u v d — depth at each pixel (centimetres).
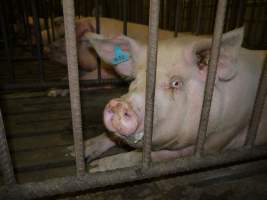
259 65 212
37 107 294
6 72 440
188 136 180
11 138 223
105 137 213
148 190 154
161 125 166
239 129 206
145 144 115
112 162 189
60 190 107
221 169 173
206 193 150
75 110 99
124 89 367
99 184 112
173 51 173
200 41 166
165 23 623
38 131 234
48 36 499
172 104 164
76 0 690
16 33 634
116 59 202
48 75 430
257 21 532
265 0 505
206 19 595
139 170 118
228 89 189
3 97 327
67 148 209
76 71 94
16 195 100
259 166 176
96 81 309
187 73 170
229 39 150
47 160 191
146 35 391
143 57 182
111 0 723
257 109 134
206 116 122
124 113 144
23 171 179
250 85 201
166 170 123
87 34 190
